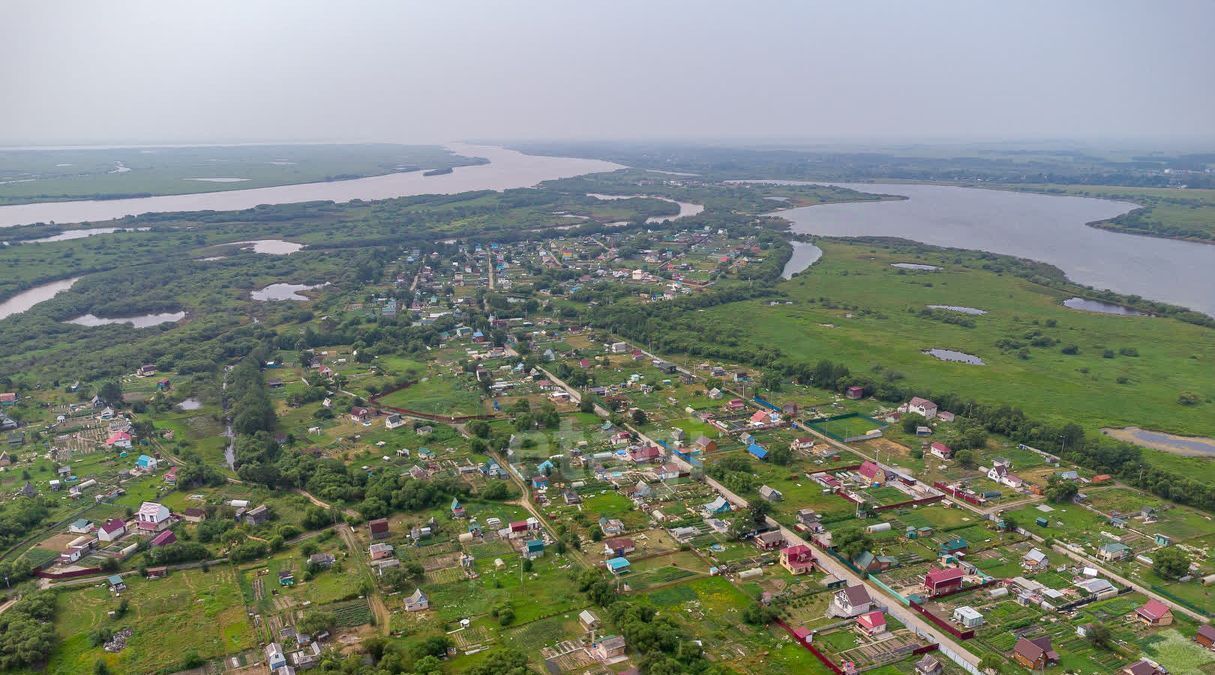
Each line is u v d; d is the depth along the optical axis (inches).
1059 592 5935.0
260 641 5393.7
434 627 5531.5
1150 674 4960.6
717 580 6200.8
